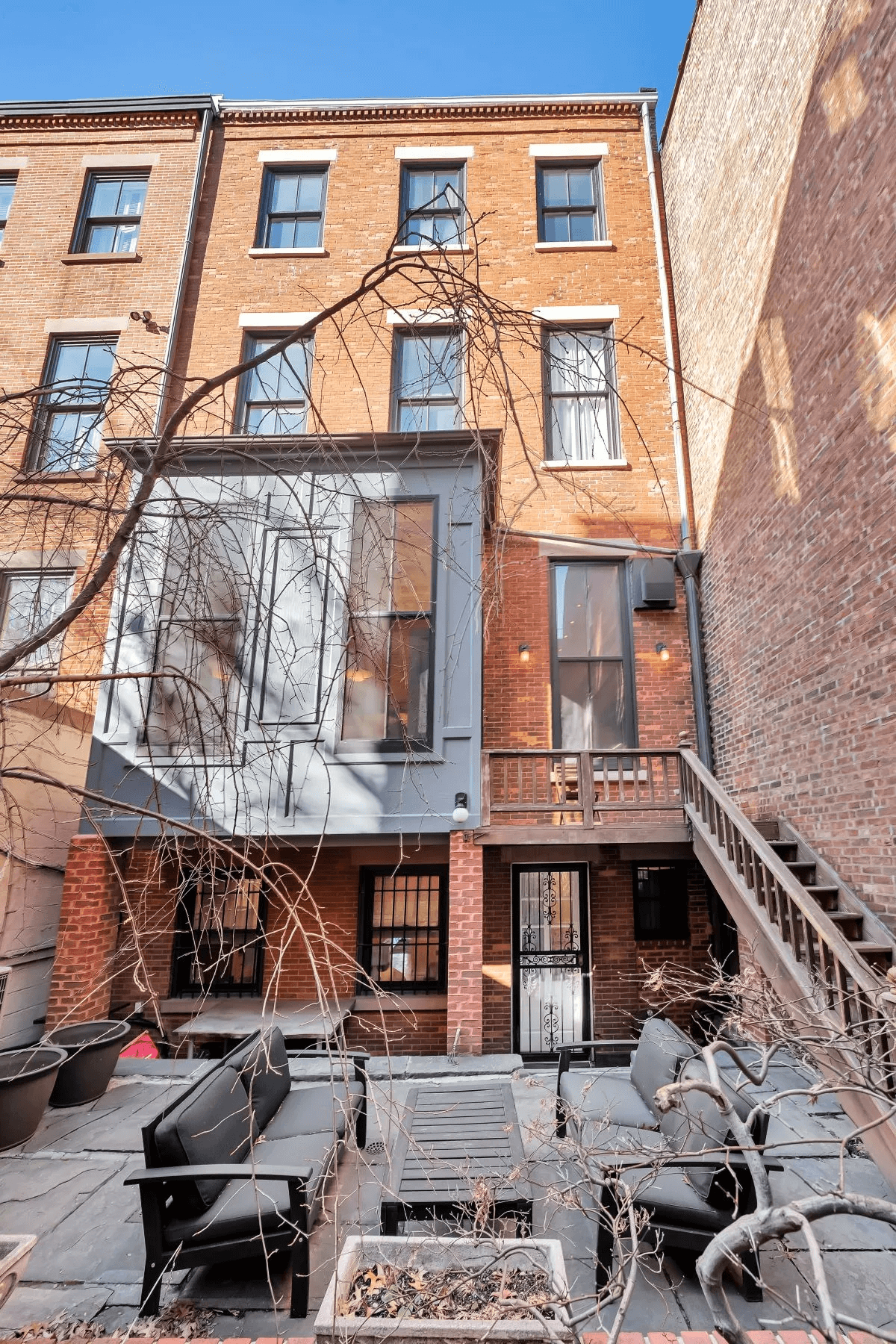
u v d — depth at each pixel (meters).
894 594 4.93
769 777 6.91
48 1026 6.05
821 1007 3.95
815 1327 1.52
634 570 9.11
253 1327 3.14
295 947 8.05
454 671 6.88
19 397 2.96
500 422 9.35
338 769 6.68
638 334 9.98
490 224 10.47
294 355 10.07
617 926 8.34
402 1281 2.76
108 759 6.70
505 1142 3.79
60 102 11.14
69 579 6.86
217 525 3.61
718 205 8.44
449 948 6.53
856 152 5.40
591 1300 3.28
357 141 10.97
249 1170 3.21
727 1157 2.48
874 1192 4.13
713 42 8.56
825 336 5.87
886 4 5.00
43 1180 4.39
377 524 3.89
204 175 10.91
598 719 9.01
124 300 10.37
